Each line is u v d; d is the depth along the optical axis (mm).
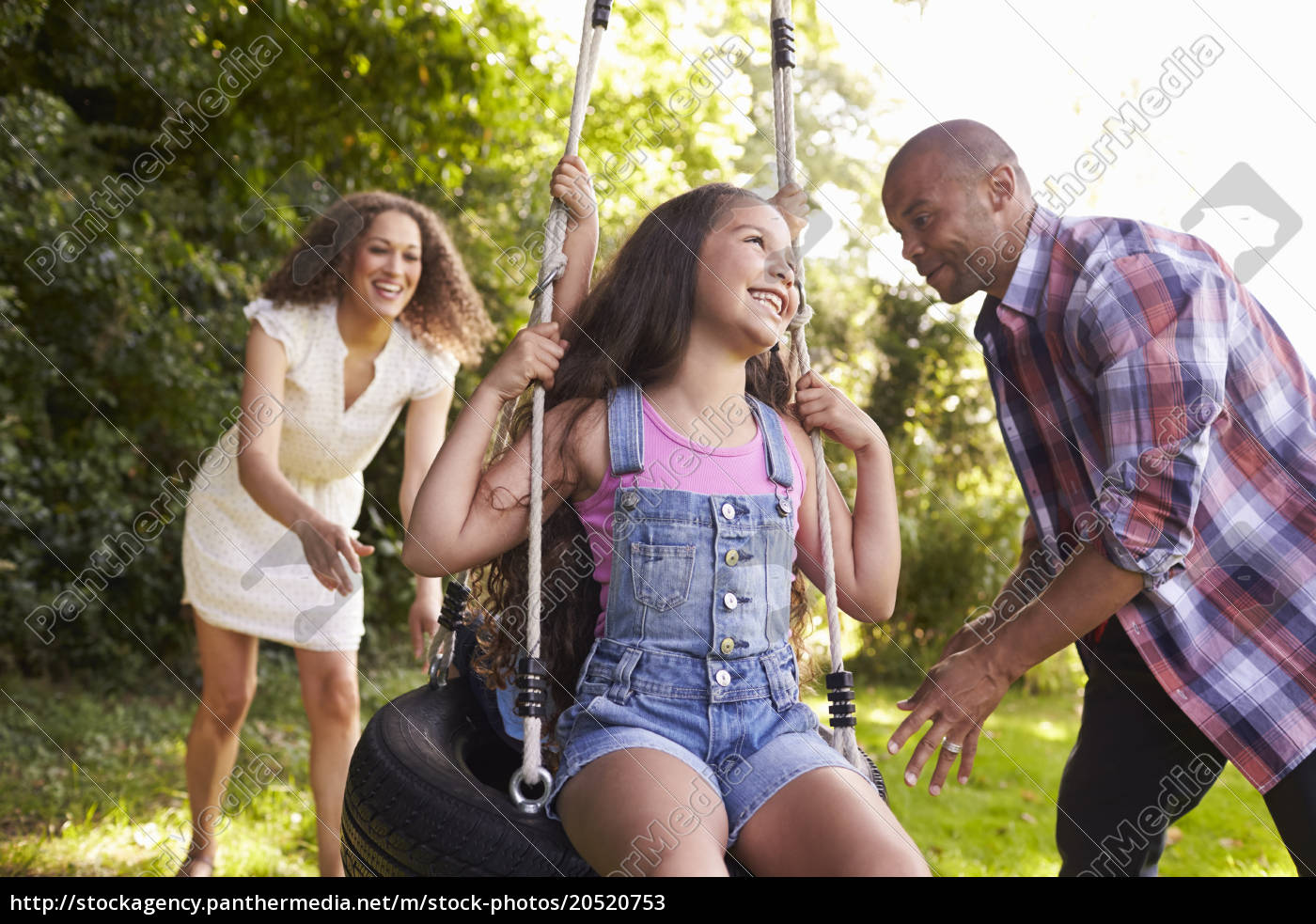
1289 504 1601
